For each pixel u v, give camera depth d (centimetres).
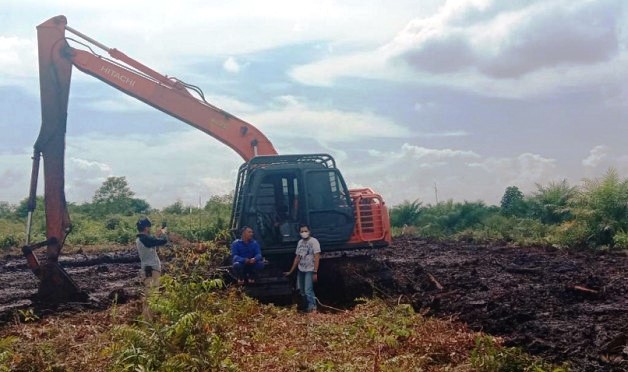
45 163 1362
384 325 839
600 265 1573
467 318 1023
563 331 895
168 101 1565
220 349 724
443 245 2402
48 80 1412
